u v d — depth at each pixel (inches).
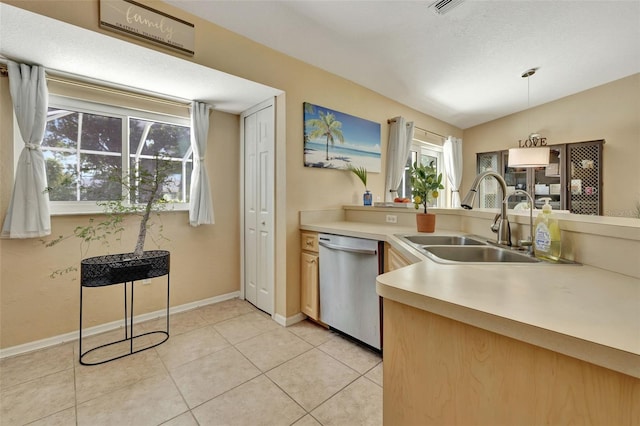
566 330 19.9
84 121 85.7
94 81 82.6
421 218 77.7
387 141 135.4
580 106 149.5
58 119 81.8
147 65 73.9
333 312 86.0
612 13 85.0
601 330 20.0
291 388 61.9
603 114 143.0
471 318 24.3
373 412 55.1
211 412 54.7
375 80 117.5
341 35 86.2
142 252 81.4
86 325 85.0
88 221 85.0
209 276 110.9
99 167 88.0
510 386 23.3
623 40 100.8
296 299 97.0
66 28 58.1
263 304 104.7
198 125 100.7
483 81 126.3
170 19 69.2
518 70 118.6
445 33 88.9
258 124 106.2
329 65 103.3
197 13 72.9
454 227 82.4
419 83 122.9
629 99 136.0
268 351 77.0
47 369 68.1
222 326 92.4
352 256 80.3
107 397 58.6
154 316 97.4
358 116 120.1
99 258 78.5
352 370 68.6
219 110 111.9
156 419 52.9
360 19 79.5
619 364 17.6
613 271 36.1
